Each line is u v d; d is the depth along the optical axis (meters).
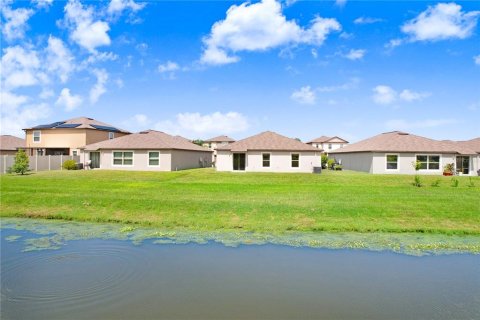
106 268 10.02
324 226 14.95
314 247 12.38
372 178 31.30
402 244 12.83
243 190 22.64
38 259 10.80
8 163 39.69
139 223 15.81
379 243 12.92
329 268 10.20
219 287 8.67
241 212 16.78
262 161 38.22
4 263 10.45
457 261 10.99
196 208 17.41
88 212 17.34
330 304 7.76
